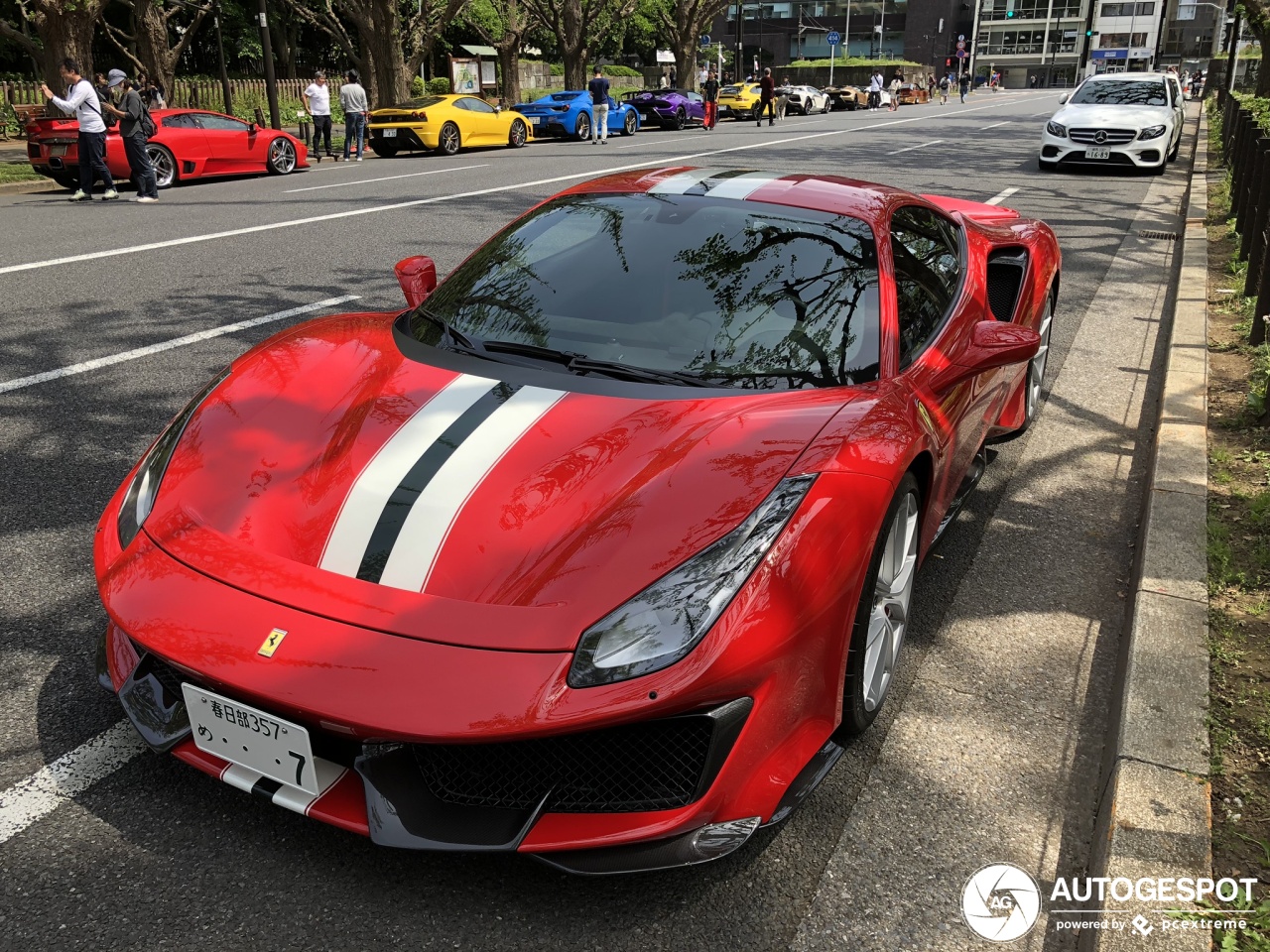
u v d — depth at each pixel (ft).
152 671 7.10
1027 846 7.22
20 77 88.33
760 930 6.34
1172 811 6.81
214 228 31.22
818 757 7.02
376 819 6.08
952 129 85.10
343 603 6.22
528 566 6.29
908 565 8.57
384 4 75.05
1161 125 48.44
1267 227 17.99
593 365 8.43
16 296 21.91
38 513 11.65
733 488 6.77
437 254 27.02
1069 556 11.73
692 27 134.10
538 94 132.26
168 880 6.48
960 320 10.59
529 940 6.16
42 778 7.30
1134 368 18.93
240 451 7.54
